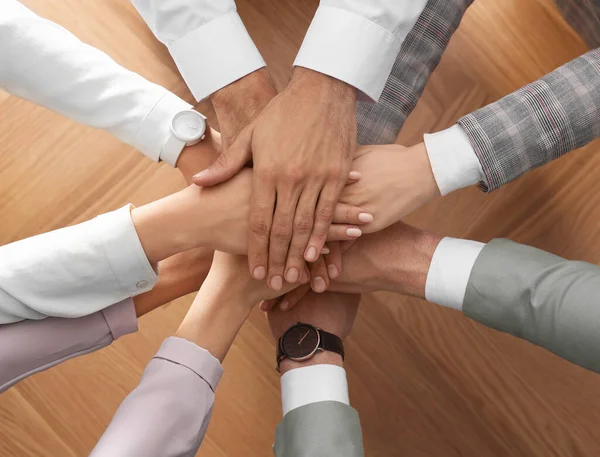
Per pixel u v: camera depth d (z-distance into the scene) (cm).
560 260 118
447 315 160
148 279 117
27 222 160
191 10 120
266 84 125
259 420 158
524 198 160
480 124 119
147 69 162
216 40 121
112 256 113
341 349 131
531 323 117
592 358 114
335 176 115
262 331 159
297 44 164
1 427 158
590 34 150
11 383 118
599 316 111
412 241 125
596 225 159
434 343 160
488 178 121
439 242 125
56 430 158
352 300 137
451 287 122
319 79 118
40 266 111
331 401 124
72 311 115
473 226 160
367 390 159
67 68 122
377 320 161
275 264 120
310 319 134
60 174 161
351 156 118
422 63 134
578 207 160
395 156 122
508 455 159
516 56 164
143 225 115
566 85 119
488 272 118
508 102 120
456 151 120
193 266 131
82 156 161
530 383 159
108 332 121
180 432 114
